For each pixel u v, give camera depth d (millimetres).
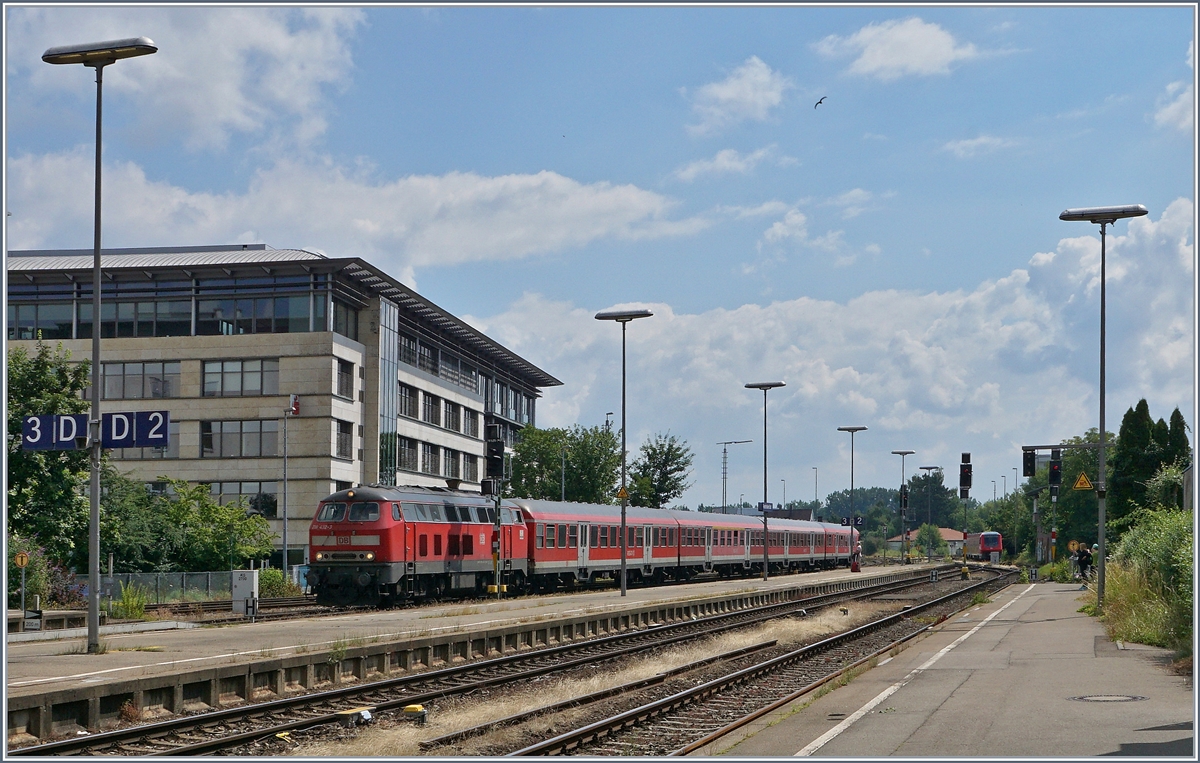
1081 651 23016
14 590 35312
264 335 64938
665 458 83188
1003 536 143000
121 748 14539
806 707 16984
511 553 47469
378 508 39344
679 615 39875
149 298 66250
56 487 39781
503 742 14992
